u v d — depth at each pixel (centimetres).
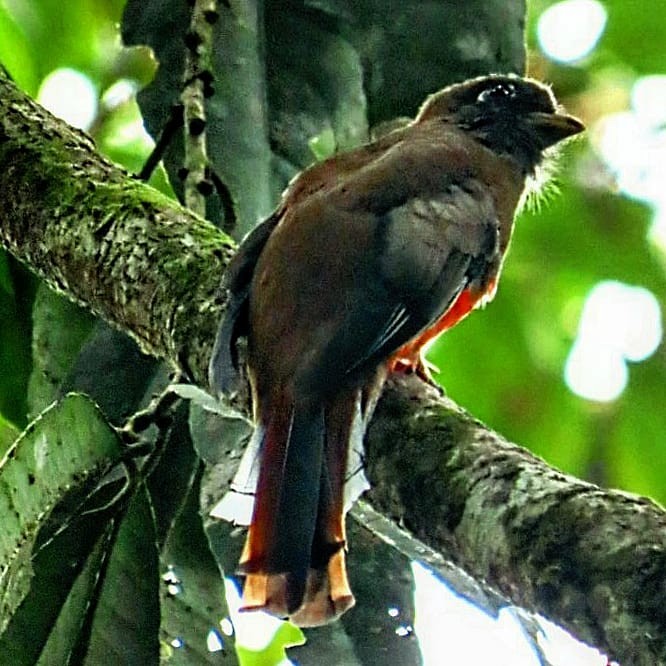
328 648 869
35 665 791
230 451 846
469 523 592
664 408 1362
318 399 716
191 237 809
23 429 1031
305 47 1041
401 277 792
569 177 1395
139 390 922
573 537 534
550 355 1370
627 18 1428
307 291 763
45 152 882
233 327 749
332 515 681
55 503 770
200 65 970
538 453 1359
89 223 829
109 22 1364
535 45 1447
